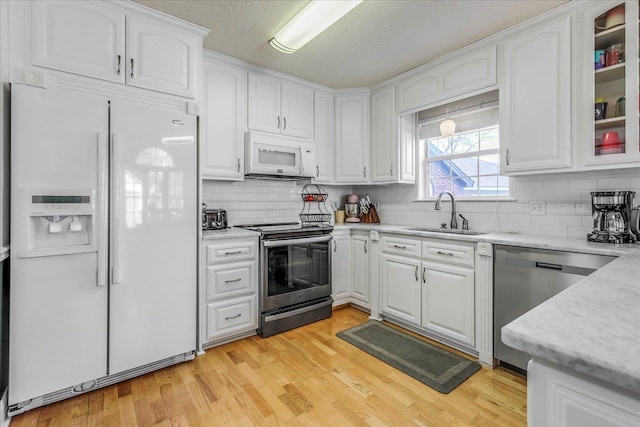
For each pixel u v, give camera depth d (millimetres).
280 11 2088
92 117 1796
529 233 2467
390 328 2760
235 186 3107
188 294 2172
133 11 2010
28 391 1636
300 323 2820
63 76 1778
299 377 1996
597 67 1899
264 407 1705
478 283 2178
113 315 1871
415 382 1937
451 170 3176
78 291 1763
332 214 3820
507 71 2289
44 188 1654
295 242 2785
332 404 1730
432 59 2768
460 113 3033
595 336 518
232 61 2756
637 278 922
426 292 2529
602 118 1893
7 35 1631
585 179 2189
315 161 3293
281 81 3100
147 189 1980
